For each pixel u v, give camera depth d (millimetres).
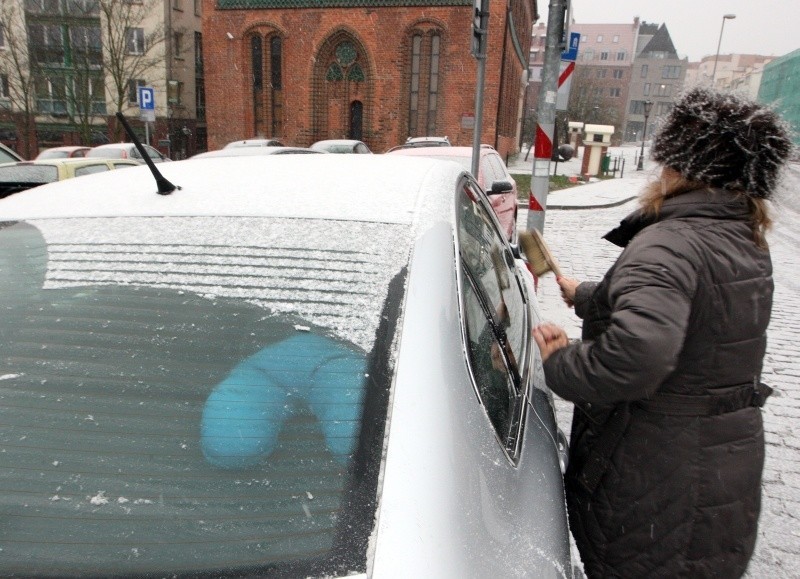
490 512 1028
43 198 1844
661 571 1456
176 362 1231
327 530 954
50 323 1333
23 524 1017
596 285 1962
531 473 1254
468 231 1813
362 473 1017
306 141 26859
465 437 1079
